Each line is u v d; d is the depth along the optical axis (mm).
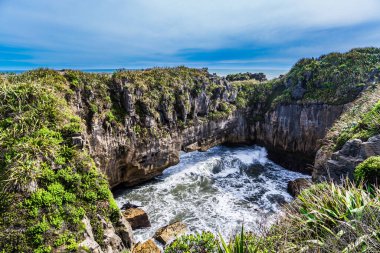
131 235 15367
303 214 7418
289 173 34812
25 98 16922
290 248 6617
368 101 24219
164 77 33438
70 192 13305
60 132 15789
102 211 13953
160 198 26453
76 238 11469
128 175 27703
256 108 43375
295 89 37781
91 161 15828
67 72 24312
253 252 6730
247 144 43562
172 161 31531
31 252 10438
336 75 35469
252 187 29641
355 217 6109
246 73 61562
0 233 10570
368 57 37000
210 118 37250
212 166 34281
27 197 11891
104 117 24781
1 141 13906
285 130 37625
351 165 12664
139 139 27562
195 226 21672
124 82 28188
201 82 37000
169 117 30750
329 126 33188
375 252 5219
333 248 5676
